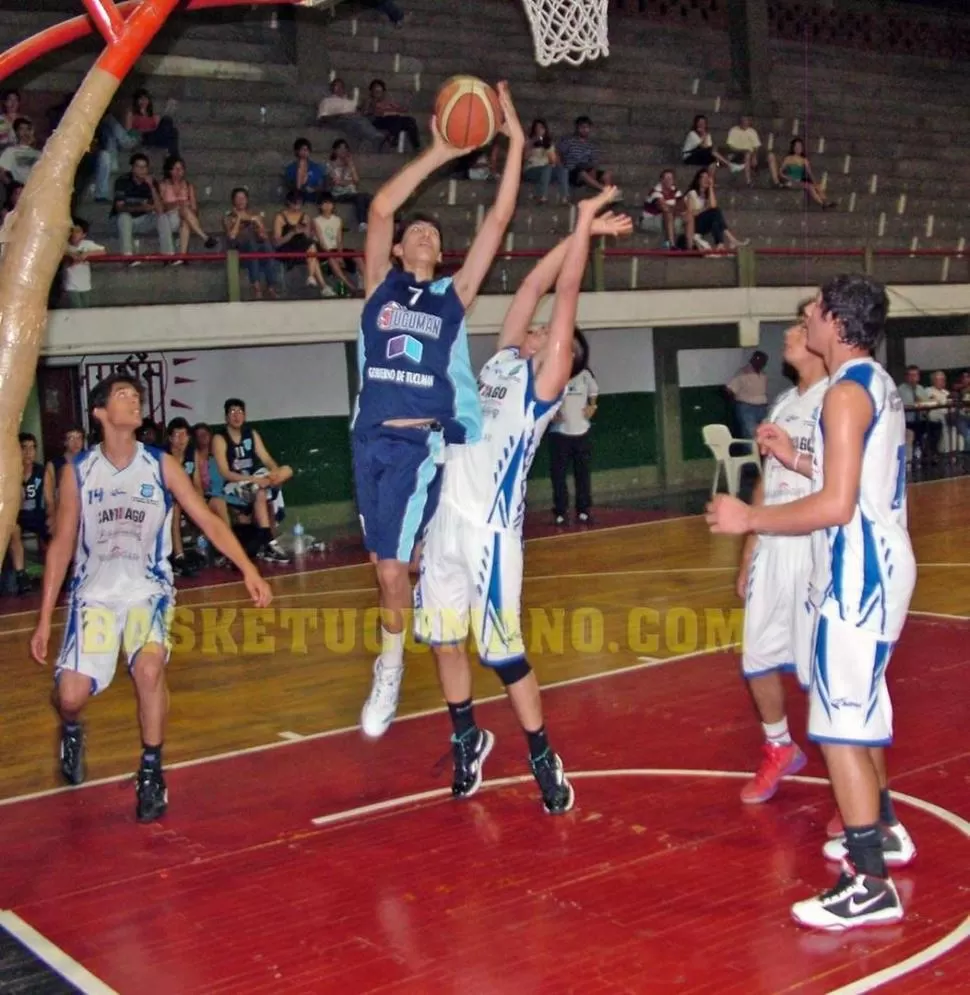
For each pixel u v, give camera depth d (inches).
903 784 214.2
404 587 205.2
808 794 212.5
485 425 198.7
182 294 538.6
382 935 162.9
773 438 184.1
